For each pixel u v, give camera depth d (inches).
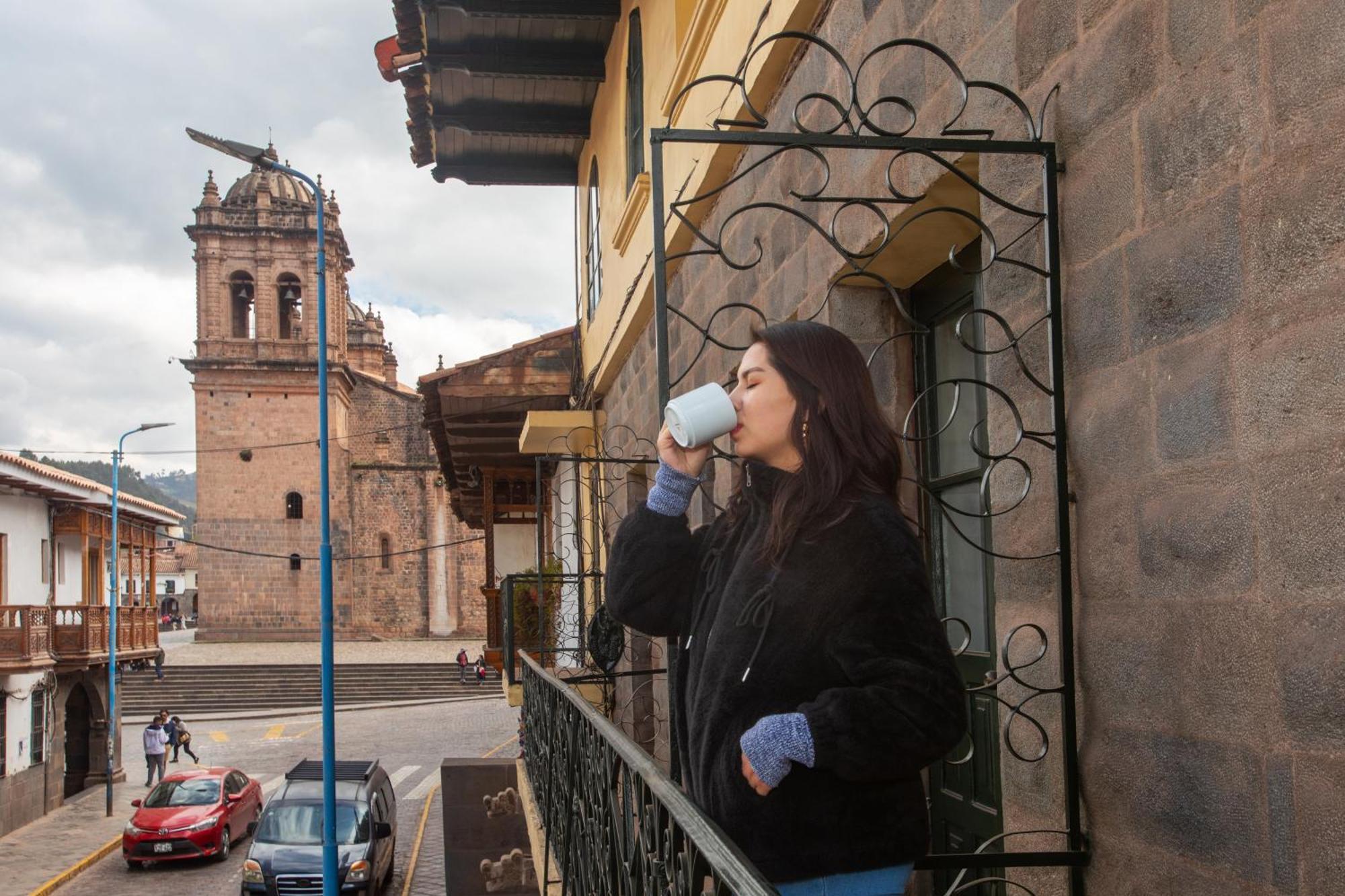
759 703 63.2
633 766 84.7
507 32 423.5
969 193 129.0
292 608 2246.6
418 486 2464.3
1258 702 72.3
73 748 1160.2
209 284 2237.9
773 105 190.9
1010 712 107.4
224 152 613.0
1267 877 71.3
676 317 278.2
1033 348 103.4
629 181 378.3
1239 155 74.4
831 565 61.6
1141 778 85.8
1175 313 81.6
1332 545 65.7
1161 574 83.4
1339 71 65.3
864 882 62.6
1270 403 71.2
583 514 517.7
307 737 1421.0
